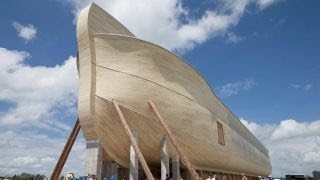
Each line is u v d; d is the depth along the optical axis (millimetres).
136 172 18406
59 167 20328
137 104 19422
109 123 18938
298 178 42125
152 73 20438
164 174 19703
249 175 43688
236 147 32594
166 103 20828
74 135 20531
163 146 20391
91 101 18453
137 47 20141
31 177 41438
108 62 19234
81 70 19234
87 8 19312
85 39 19000
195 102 23578
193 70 23984
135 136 19641
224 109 30422
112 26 21250
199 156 24969
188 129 22484
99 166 18281
